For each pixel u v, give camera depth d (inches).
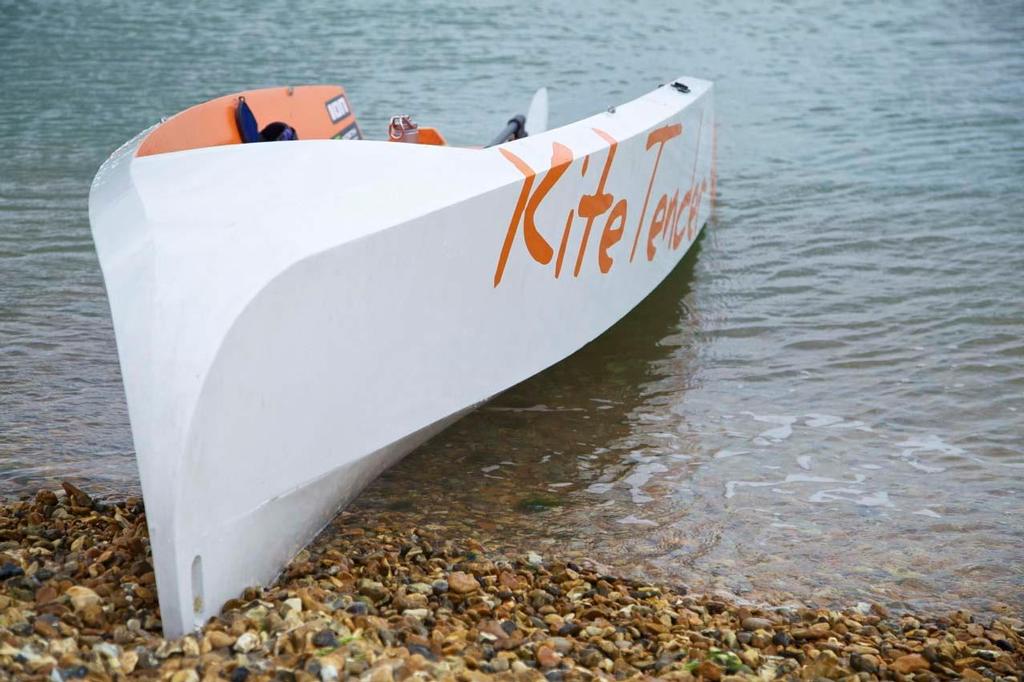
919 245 247.3
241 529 109.9
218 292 106.1
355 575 120.3
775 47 469.7
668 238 212.5
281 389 111.3
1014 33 488.7
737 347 197.8
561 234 157.9
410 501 143.1
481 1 553.9
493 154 143.3
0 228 254.2
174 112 364.2
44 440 156.9
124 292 110.0
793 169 307.0
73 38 485.7
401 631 103.9
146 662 93.9
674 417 171.5
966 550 135.0
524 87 393.7
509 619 111.7
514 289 149.2
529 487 149.3
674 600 121.8
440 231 128.6
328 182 123.5
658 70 426.3
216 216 116.2
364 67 420.5
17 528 124.3
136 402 103.0
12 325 200.2
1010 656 111.9
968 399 176.4
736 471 155.1
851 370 187.9
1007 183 291.3
